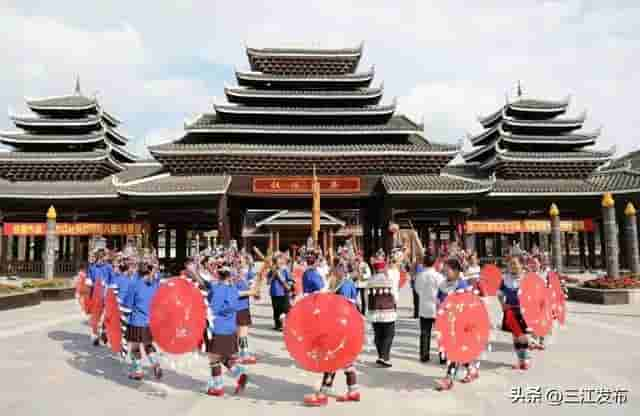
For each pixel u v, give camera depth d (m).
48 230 30.08
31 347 13.40
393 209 37.41
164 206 37.16
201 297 9.48
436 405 8.23
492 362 11.44
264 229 68.19
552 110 45.75
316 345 8.22
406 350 12.95
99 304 13.69
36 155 39.66
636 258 31.31
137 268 10.70
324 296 8.48
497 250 49.97
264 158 37.38
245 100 42.09
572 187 40.56
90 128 44.34
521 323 10.76
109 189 38.94
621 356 11.84
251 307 23.67
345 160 37.88
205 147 36.53
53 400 8.61
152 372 10.73
